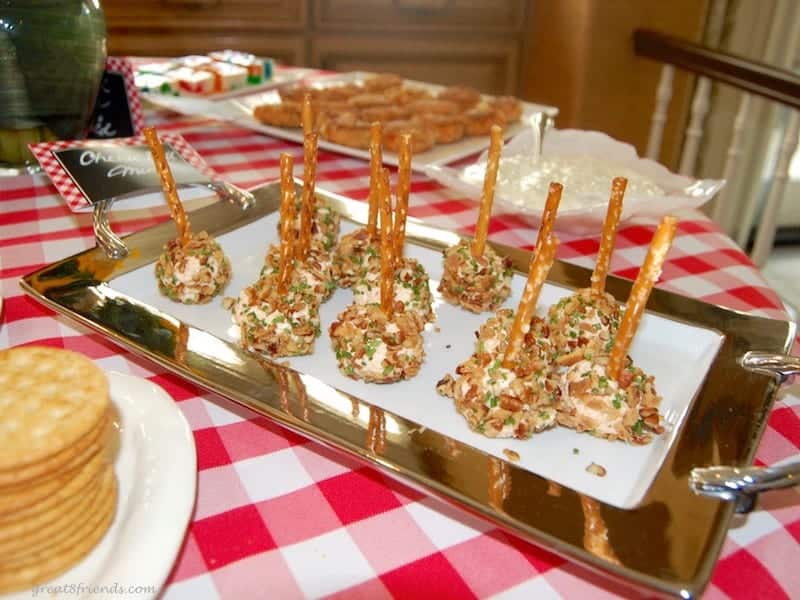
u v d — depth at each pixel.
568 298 1.07
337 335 0.99
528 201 1.42
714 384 0.91
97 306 1.01
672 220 0.78
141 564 0.61
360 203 1.43
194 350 0.93
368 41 3.38
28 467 0.58
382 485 0.80
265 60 2.33
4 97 1.39
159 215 1.41
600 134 1.67
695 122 2.74
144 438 0.75
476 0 3.44
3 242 1.26
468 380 0.89
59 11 1.33
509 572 0.70
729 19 3.09
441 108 2.06
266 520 0.74
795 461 0.74
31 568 0.62
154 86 2.05
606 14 3.04
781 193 2.52
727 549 0.73
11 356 0.68
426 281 1.14
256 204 1.38
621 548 0.64
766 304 1.21
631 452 0.86
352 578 0.69
